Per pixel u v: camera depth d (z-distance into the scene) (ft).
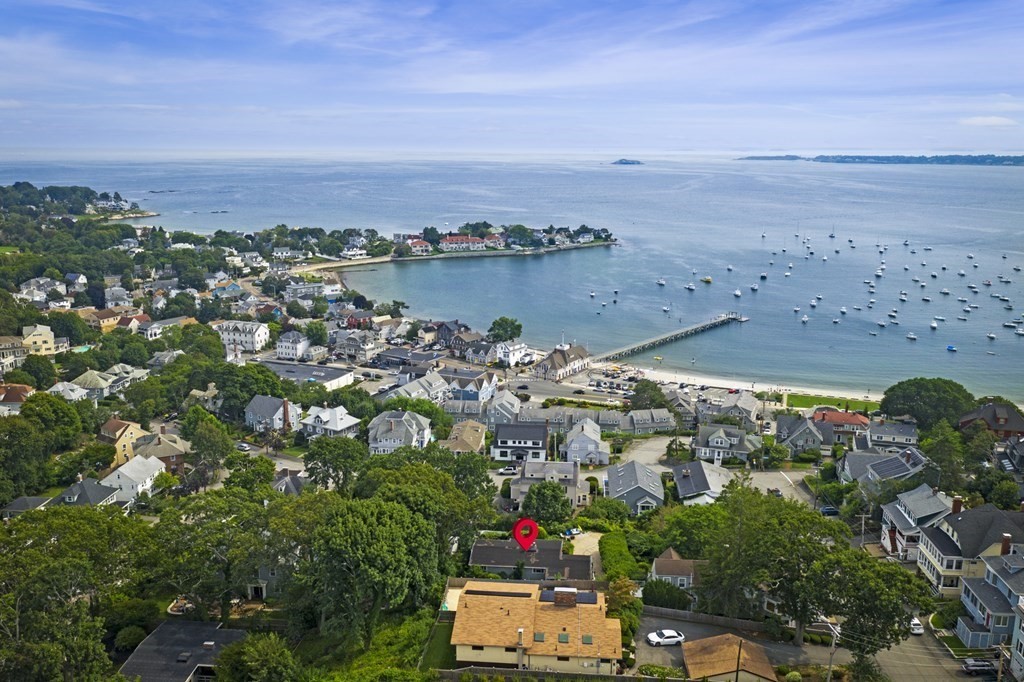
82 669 219.00
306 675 229.45
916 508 334.44
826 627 257.55
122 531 268.41
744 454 472.44
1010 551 282.56
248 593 288.30
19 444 412.16
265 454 489.67
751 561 253.24
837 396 636.48
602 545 329.93
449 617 264.31
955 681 234.38
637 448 504.43
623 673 232.53
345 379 646.74
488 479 385.09
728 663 226.17
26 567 233.96
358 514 259.60
